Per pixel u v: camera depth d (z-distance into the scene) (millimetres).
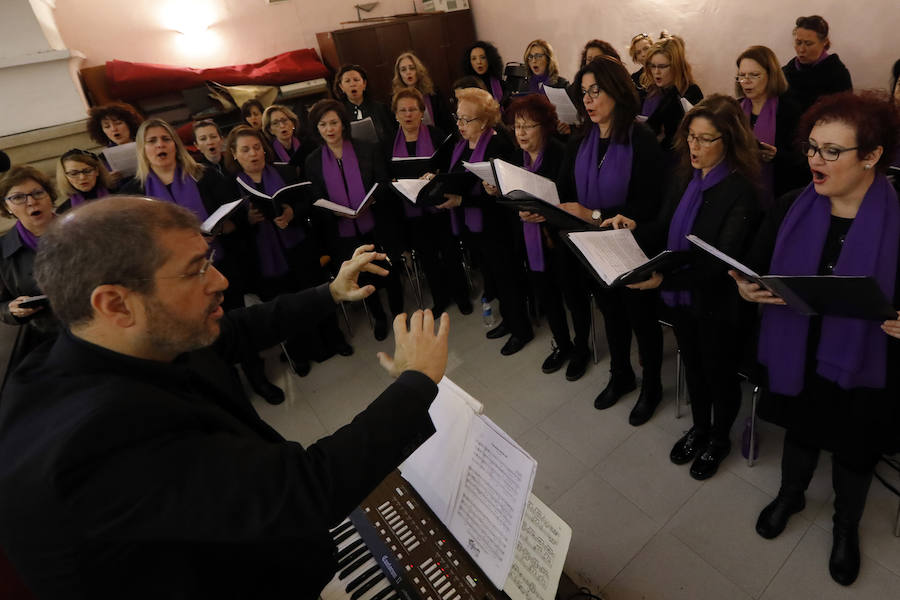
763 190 1718
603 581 1824
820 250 1411
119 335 683
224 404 874
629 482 2170
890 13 3350
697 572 1793
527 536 869
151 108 5434
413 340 786
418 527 1033
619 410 2535
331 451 651
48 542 629
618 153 2137
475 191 2824
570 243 1834
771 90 2807
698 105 1709
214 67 5996
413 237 3525
